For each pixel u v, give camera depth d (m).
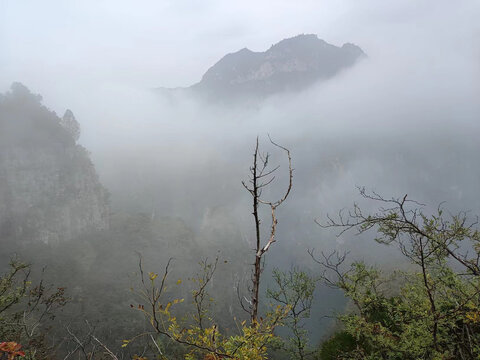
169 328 2.81
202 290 3.02
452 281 4.42
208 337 2.87
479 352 3.79
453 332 4.24
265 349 2.99
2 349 2.29
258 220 3.03
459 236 4.18
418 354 4.17
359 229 4.45
